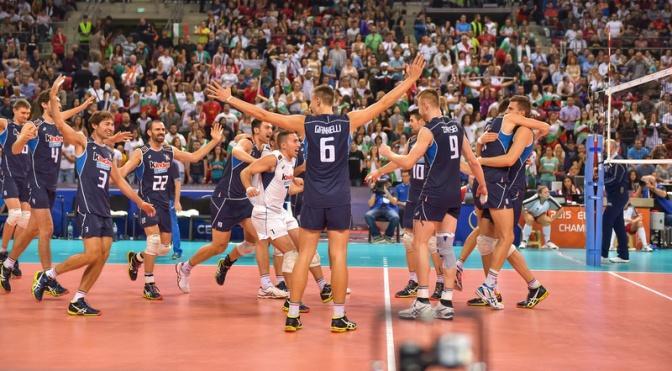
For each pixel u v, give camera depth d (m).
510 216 7.29
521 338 5.91
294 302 6.18
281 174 7.36
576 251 14.16
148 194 7.94
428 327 6.14
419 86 19.75
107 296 7.98
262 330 6.18
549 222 14.66
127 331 6.10
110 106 18.31
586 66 21.53
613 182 12.17
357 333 6.06
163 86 19.69
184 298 7.90
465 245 8.34
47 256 8.25
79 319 6.63
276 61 20.95
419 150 6.55
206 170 17.00
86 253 6.80
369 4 24.95
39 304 7.39
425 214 6.72
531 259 12.50
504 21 25.59
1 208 15.90
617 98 14.26
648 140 13.55
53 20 26.02
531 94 19.53
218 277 8.61
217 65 20.72
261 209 7.46
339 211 6.14
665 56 21.14
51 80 20.67
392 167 7.67
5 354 5.22
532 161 16.48
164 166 8.02
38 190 8.12
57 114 6.80
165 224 8.02
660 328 6.36
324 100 6.33
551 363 5.09
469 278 9.73
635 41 22.66
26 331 6.06
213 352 5.34
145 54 22.22
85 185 6.88
